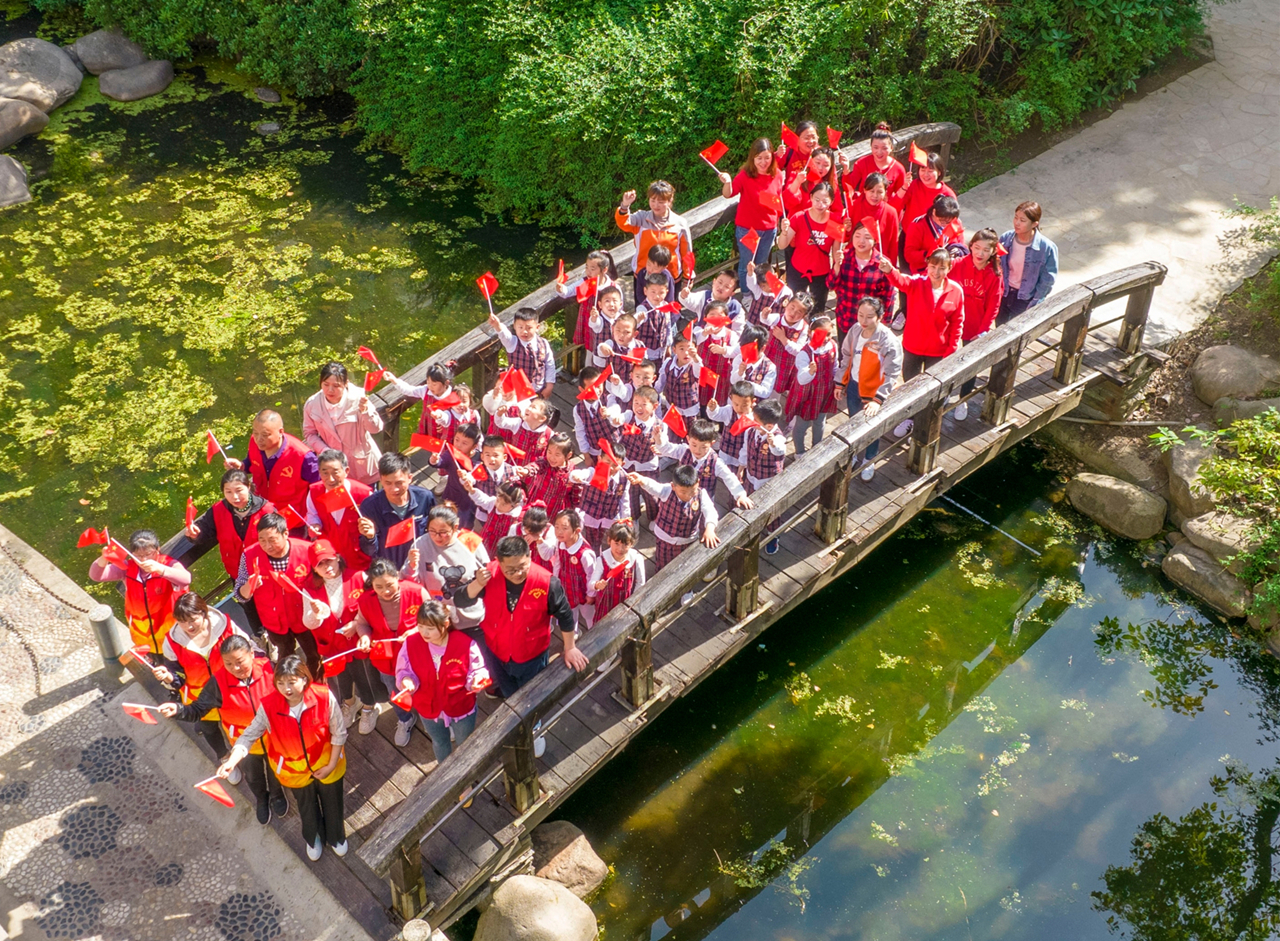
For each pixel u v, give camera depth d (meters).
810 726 6.80
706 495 5.85
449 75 11.33
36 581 7.22
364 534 5.50
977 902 5.88
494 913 5.36
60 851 5.62
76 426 8.95
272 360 9.61
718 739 6.73
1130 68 11.23
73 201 11.45
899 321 8.38
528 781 5.25
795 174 8.03
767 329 7.00
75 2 14.18
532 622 5.06
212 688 5.21
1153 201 10.17
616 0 11.08
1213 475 7.55
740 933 5.75
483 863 5.17
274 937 5.18
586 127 10.19
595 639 5.27
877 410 6.39
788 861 6.10
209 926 5.25
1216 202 10.12
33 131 12.41
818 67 9.99
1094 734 6.73
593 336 7.39
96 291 10.30
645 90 10.11
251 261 10.70
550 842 5.94
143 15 13.30
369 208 11.49
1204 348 8.73
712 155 7.93
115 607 7.52
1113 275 7.57
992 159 10.88
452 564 5.34
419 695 4.99
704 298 7.29
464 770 4.80
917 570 7.80
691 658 6.04
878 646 7.29
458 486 6.23
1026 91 10.95
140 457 8.68
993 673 7.11
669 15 10.78
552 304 7.34
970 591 7.64
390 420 6.87
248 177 11.87
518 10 11.01
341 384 5.93
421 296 10.38
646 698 5.80
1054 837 6.18
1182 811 6.30
